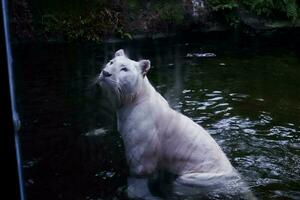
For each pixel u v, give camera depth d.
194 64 7.71
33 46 8.39
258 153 4.58
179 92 6.35
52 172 4.08
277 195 3.77
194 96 6.23
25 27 8.80
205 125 5.27
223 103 6.01
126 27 9.40
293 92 6.57
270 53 8.62
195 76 7.08
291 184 3.97
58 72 6.89
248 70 7.52
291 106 6.02
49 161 4.28
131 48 8.59
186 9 10.02
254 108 5.89
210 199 3.64
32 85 6.30
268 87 6.75
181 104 5.91
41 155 4.38
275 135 5.05
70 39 8.94
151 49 8.59
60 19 9.09
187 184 3.80
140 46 8.77
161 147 3.94
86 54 7.96
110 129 5.05
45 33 8.90
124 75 3.72
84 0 9.38
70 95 6.00
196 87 6.59
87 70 6.98
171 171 4.02
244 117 5.57
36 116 5.33
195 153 3.89
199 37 9.62
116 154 4.46
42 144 4.63
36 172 4.06
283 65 7.88
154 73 7.15
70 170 4.12
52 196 3.67
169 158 3.96
